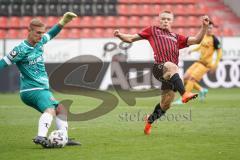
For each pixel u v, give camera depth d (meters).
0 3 90.69
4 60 28.62
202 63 60.78
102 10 93.50
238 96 67.75
